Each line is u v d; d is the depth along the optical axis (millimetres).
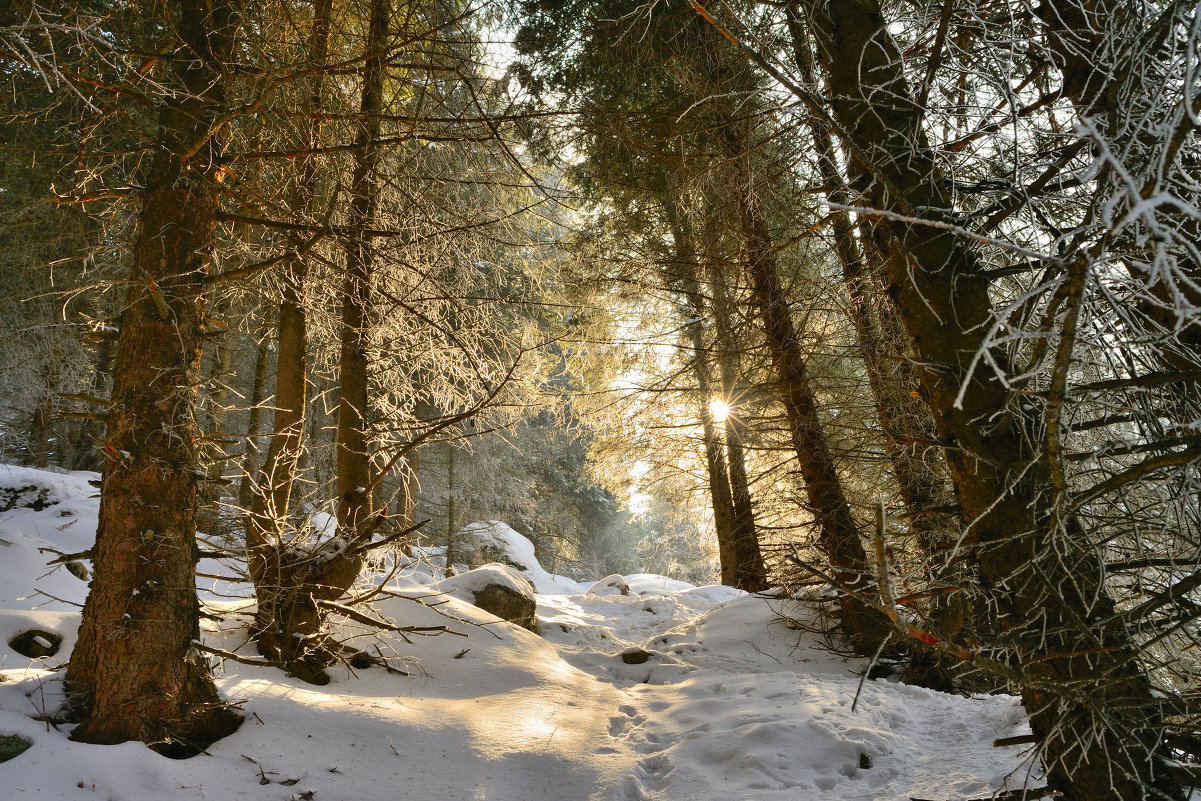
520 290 9844
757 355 7973
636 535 32094
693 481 13703
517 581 8414
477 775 3938
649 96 7508
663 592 13438
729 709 5156
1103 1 2555
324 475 12898
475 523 18703
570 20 7047
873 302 5633
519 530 24078
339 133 6211
